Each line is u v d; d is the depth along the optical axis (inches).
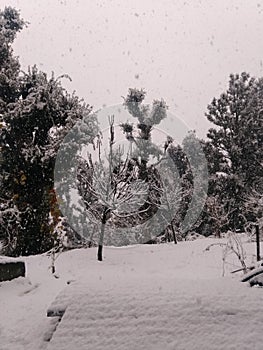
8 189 676.1
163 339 146.6
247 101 1074.7
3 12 828.0
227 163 1051.3
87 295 170.6
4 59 770.2
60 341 150.7
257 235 437.7
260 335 145.5
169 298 165.5
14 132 689.0
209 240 650.2
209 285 178.4
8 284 303.0
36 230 673.0
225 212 901.2
